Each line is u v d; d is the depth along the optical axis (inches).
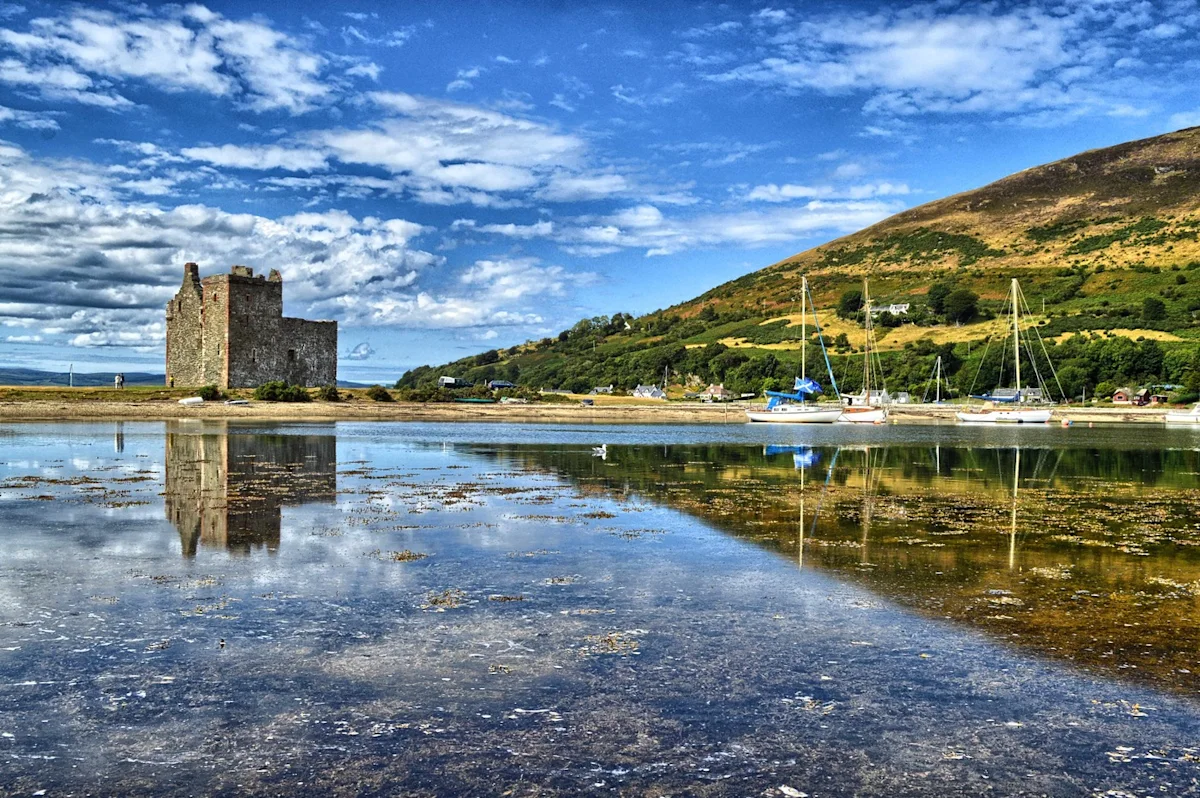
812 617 474.3
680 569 597.0
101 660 390.6
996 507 943.0
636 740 310.8
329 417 3383.4
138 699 345.4
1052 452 1884.8
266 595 509.7
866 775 286.2
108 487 1024.2
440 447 1877.5
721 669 385.4
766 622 462.9
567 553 650.2
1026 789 277.9
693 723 326.3
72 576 555.2
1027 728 324.5
